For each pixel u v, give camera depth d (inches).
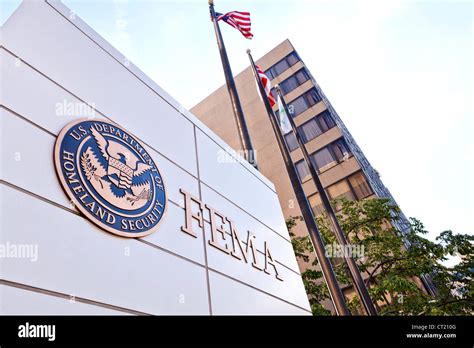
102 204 128.5
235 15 435.2
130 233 133.0
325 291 482.3
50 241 105.3
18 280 93.2
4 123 110.3
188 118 219.8
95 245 118.4
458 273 468.1
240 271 189.9
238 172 251.1
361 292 352.8
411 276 481.7
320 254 312.2
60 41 150.7
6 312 88.4
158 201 155.9
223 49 390.3
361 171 804.0
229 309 164.9
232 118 1040.8
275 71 1098.7
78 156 129.0
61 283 102.4
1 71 118.2
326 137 897.5
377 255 511.8
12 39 129.2
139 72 194.2
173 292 139.7
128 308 117.8
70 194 118.5
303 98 996.6
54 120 128.6
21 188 105.5
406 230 780.6
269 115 395.9
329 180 834.2
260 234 232.1
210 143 231.3
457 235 474.6
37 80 130.2
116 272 120.9
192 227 171.0
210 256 173.0
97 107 151.7
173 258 149.2
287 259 247.9
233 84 362.9
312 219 326.3
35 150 115.9
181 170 186.2
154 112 189.0
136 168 152.6
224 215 203.3
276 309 201.0
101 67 166.6
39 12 148.2
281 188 862.5
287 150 368.8
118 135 153.3
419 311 419.5
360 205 570.3
